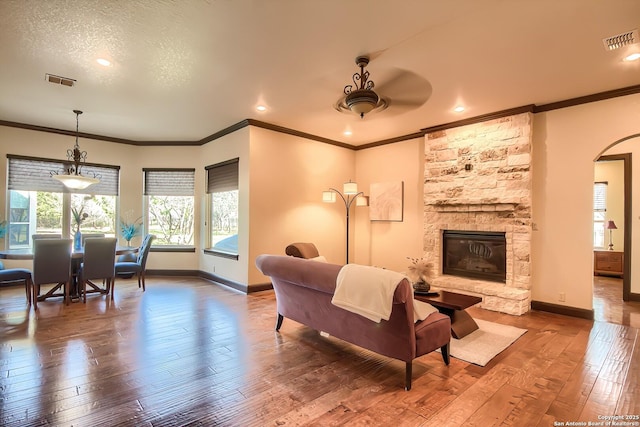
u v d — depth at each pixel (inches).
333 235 255.3
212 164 244.7
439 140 210.8
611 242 284.2
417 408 84.4
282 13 96.7
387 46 115.4
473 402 87.5
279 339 130.9
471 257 203.5
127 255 244.4
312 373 102.9
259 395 89.7
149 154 264.4
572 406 86.0
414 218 233.6
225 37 110.3
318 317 117.6
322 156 247.0
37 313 160.7
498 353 119.6
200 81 146.3
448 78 141.3
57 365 105.3
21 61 127.6
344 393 91.4
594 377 101.8
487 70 133.5
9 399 85.7
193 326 144.7
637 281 201.3
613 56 121.1
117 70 135.4
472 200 191.0
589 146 160.4
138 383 95.0
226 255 226.1
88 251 180.4
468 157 196.4
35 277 166.9
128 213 259.1
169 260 262.8
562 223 168.1
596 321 157.2
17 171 215.9
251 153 205.3
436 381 98.8
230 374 101.3
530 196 173.0
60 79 144.3
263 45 115.3
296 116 196.5
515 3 91.4
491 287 178.5
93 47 117.0
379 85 148.9
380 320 91.2
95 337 130.0
